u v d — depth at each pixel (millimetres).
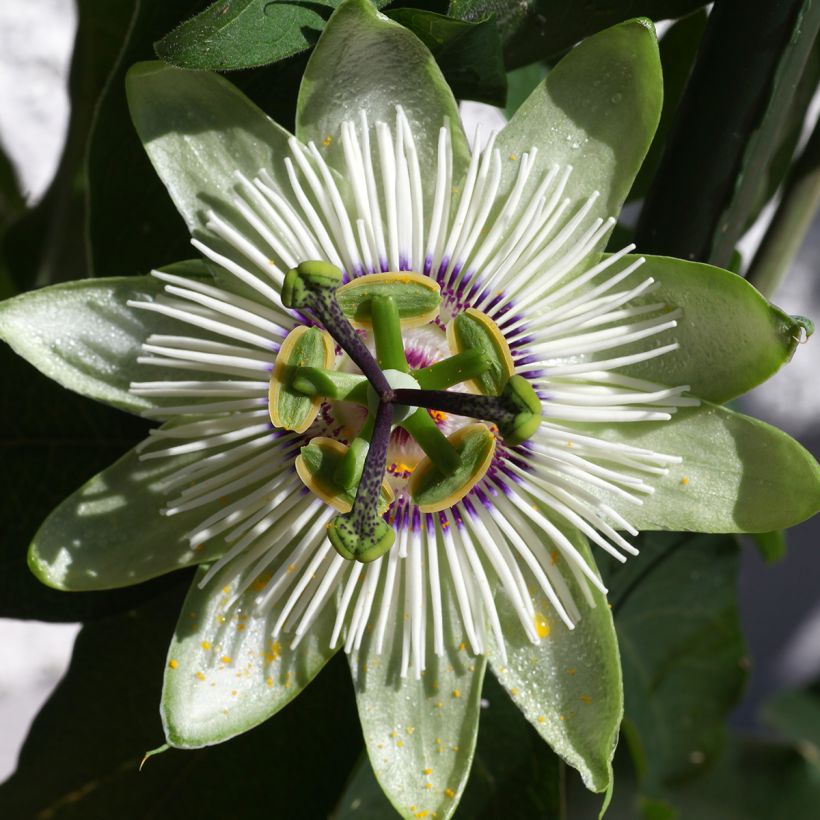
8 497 222
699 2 218
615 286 201
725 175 210
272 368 196
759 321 196
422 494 201
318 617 203
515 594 199
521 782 230
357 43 193
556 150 200
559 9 212
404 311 201
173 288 193
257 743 229
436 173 201
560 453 200
